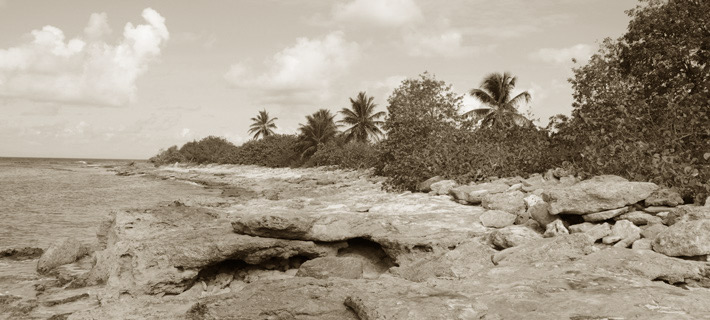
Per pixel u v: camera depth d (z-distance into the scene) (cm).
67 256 1397
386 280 823
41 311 981
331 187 2914
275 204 1930
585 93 1778
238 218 1205
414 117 2455
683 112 1513
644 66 1959
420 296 711
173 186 4912
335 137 5950
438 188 1806
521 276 805
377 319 637
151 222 1520
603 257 851
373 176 2967
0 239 1853
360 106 6088
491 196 1443
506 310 652
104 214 2623
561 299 669
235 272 1195
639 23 1984
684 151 1423
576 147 1759
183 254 1103
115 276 1105
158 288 1065
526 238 1065
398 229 1255
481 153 1942
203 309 785
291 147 6272
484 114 4494
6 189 4375
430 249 1148
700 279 772
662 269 785
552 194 1134
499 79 4547
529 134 2041
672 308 628
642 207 1099
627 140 1537
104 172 8812
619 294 677
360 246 1293
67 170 9619
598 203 1071
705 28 1847
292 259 1227
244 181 4791
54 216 2538
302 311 717
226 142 9306
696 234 824
